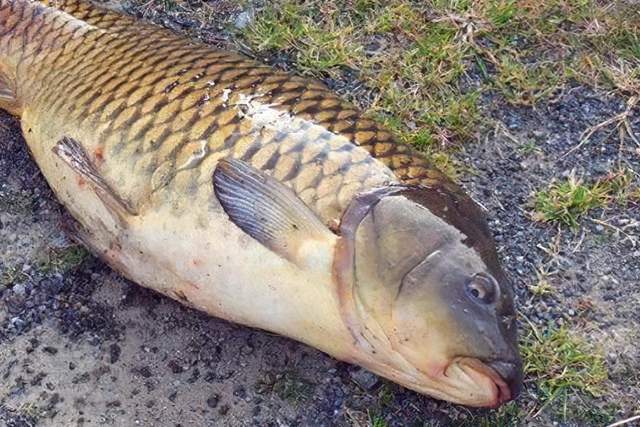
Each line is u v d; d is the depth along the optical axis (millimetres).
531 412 791
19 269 849
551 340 822
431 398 788
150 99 783
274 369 802
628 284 864
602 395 802
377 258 692
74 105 812
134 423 777
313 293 708
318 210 710
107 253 805
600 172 930
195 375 798
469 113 958
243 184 712
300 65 992
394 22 1013
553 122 963
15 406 782
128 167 771
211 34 1013
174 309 827
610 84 982
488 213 899
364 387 793
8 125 930
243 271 728
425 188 722
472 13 1015
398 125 953
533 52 1007
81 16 868
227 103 762
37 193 894
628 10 1024
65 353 807
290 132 736
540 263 871
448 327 681
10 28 868
